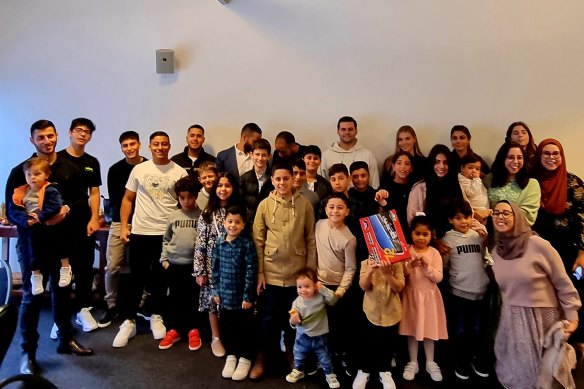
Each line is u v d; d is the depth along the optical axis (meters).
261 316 2.50
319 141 3.69
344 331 2.53
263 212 2.48
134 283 2.88
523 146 3.12
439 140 3.56
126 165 3.13
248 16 3.67
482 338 2.46
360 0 3.53
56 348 2.68
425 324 2.35
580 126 3.41
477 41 3.45
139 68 3.83
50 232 2.43
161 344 2.71
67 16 3.86
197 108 3.81
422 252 2.41
